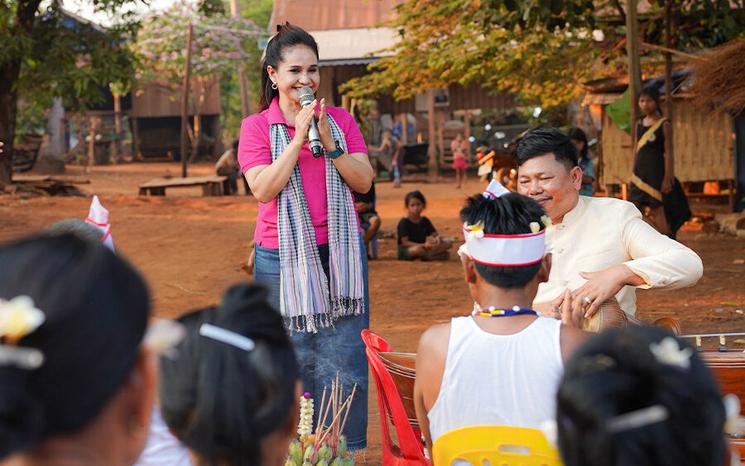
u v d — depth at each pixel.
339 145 5.14
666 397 1.70
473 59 16.67
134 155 49.84
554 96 19.67
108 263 1.56
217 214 20.23
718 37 16.34
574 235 4.42
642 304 9.70
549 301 4.45
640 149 12.63
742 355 3.75
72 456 1.52
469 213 3.28
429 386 3.23
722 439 1.76
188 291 11.55
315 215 5.14
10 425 1.43
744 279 10.79
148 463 2.85
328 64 23.08
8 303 1.46
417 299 10.56
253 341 2.12
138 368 1.62
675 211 12.61
